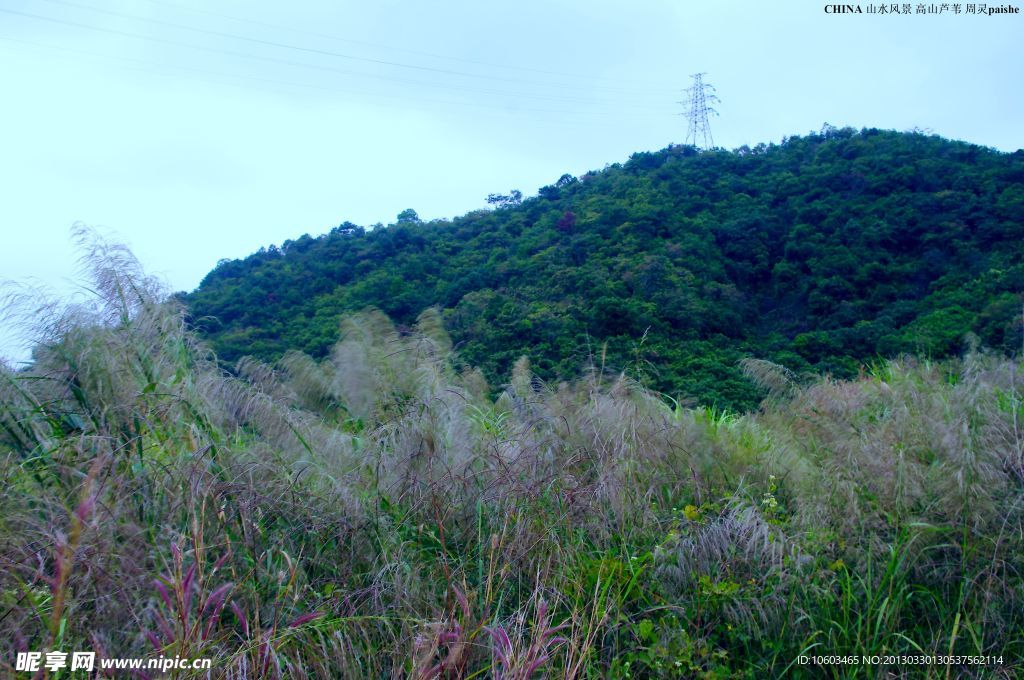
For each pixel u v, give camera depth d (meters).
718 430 5.13
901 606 3.43
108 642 2.59
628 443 4.55
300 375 5.25
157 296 4.62
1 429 3.62
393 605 3.19
